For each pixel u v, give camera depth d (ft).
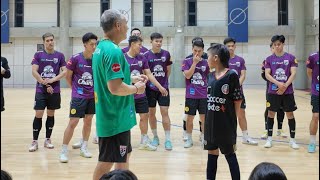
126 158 8.66
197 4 55.77
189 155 15.76
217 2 55.36
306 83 53.83
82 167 13.80
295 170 13.28
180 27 54.95
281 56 17.13
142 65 16.43
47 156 15.51
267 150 16.63
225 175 12.70
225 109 10.58
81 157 15.40
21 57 57.77
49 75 16.57
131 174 4.73
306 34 53.42
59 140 18.93
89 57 15.12
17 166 13.87
